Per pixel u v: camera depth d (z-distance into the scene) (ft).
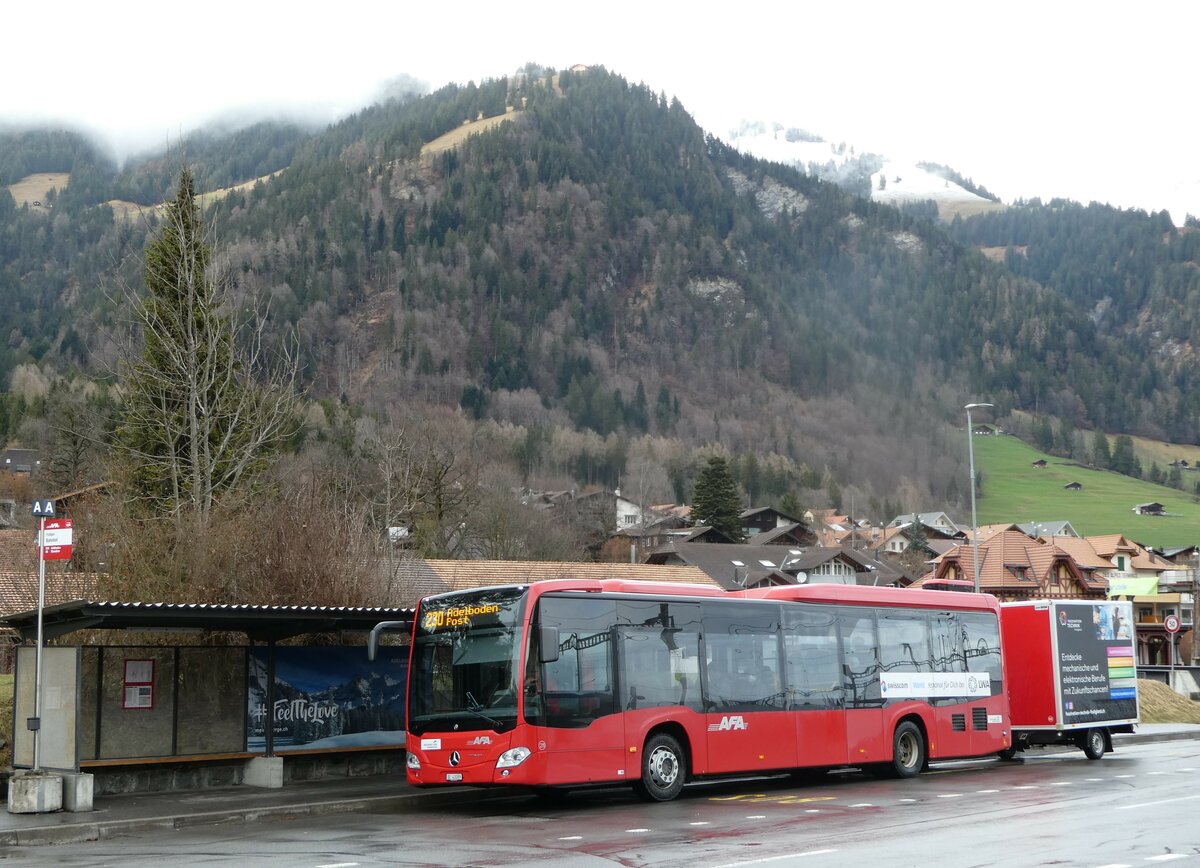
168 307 110.83
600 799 67.15
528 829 53.26
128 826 55.31
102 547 84.94
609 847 46.80
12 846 51.55
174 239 113.60
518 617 60.39
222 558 82.53
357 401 539.29
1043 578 293.23
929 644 80.84
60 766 59.88
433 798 66.74
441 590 162.20
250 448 106.42
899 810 59.06
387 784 70.95
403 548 163.12
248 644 73.00
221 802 62.28
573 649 61.46
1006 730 85.25
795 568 361.71
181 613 60.39
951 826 52.54
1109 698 93.71
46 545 60.08
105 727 65.77
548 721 59.52
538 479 450.71
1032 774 79.92
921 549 495.00
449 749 60.23
